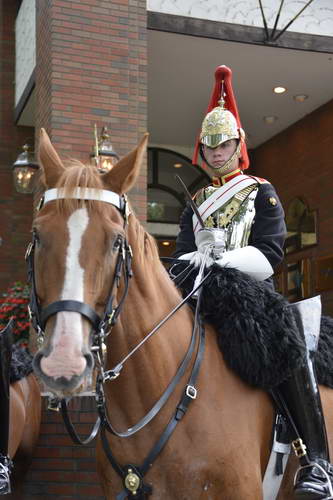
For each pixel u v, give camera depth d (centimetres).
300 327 338
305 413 323
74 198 252
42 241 247
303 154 1310
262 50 1009
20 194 1190
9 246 1176
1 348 396
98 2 846
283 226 353
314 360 355
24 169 919
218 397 301
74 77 828
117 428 292
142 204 812
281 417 331
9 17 1194
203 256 337
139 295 291
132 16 859
